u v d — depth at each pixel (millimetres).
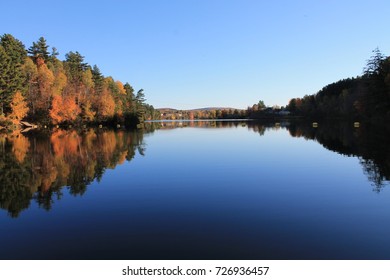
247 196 13141
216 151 27812
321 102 137500
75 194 13633
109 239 8852
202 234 9094
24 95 68312
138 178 16812
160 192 13906
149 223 10039
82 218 10594
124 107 107312
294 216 10539
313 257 7617
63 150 28672
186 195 13375
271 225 9719
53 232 9414
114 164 21188
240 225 9758
